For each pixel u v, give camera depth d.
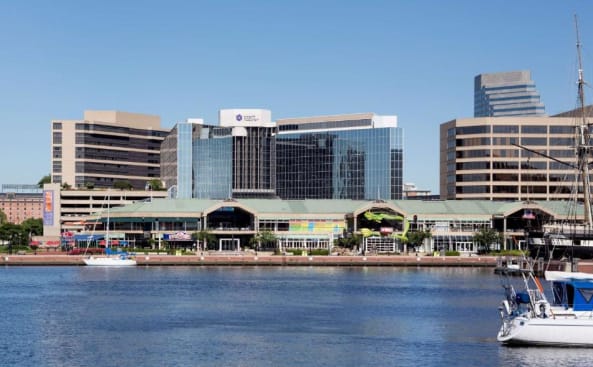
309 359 91.94
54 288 167.75
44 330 110.44
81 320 119.81
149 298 149.00
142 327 113.31
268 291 162.75
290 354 94.56
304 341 102.69
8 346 98.75
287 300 146.38
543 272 194.50
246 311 130.50
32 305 137.38
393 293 159.25
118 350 96.62
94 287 170.38
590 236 197.38
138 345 99.75
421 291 163.25
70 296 151.88
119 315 125.25
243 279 193.38
